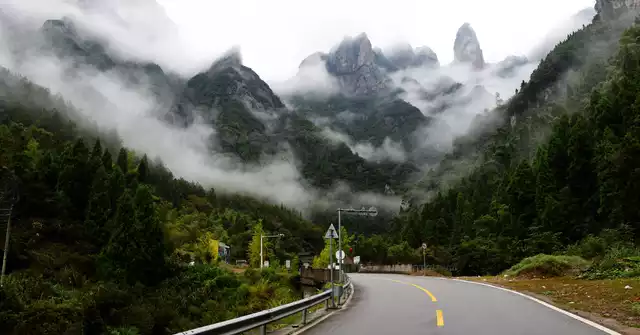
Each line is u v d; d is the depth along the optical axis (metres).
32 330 33.56
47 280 51.09
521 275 31.30
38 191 79.50
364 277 51.47
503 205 93.75
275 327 14.02
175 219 132.50
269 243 110.69
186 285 62.31
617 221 46.72
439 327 11.54
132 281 61.81
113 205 93.50
